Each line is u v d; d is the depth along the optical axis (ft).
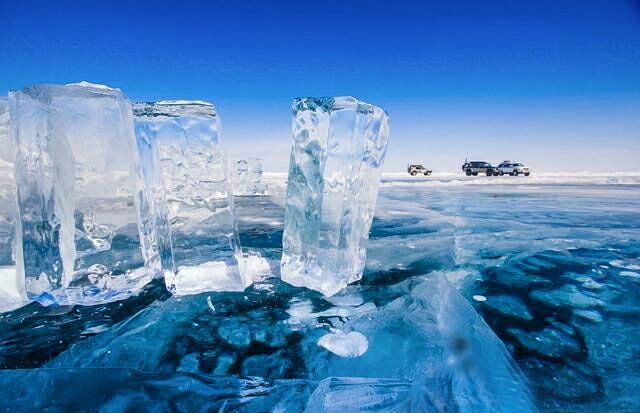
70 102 4.95
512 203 22.26
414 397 3.13
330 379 3.52
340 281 6.13
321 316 5.19
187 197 5.82
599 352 4.17
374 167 6.65
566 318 5.12
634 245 9.65
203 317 5.13
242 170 27.78
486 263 7.96
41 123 4.91
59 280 5.21
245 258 7.63
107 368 3.67
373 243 9.77
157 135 5.54
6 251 5.28
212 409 3.09
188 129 5.66
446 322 4.50
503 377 3.36
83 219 5.26
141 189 5.88
